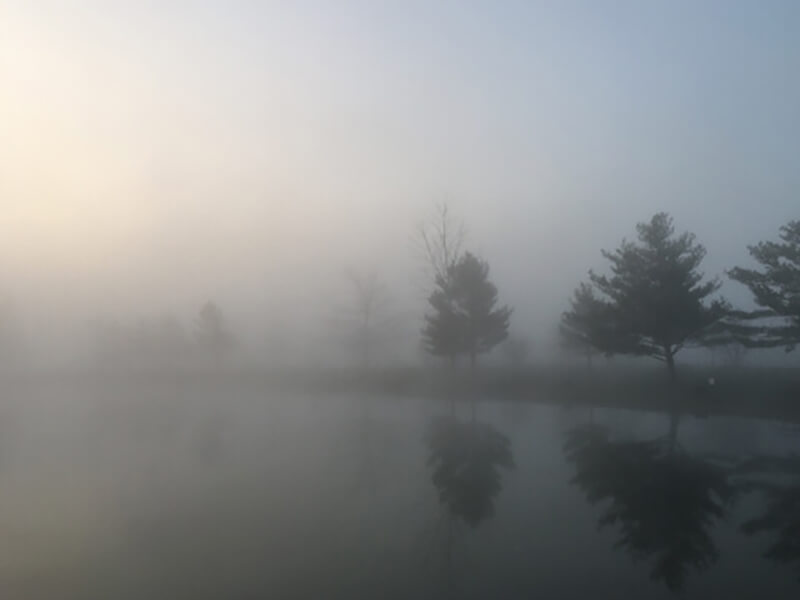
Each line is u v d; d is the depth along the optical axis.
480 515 10.07
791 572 7.31
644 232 28.62
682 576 7.24
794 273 24.53
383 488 12.29
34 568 7.88
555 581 7.10
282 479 13.33
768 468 13.62
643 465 14.17
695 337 28.95
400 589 6.92
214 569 7.71
